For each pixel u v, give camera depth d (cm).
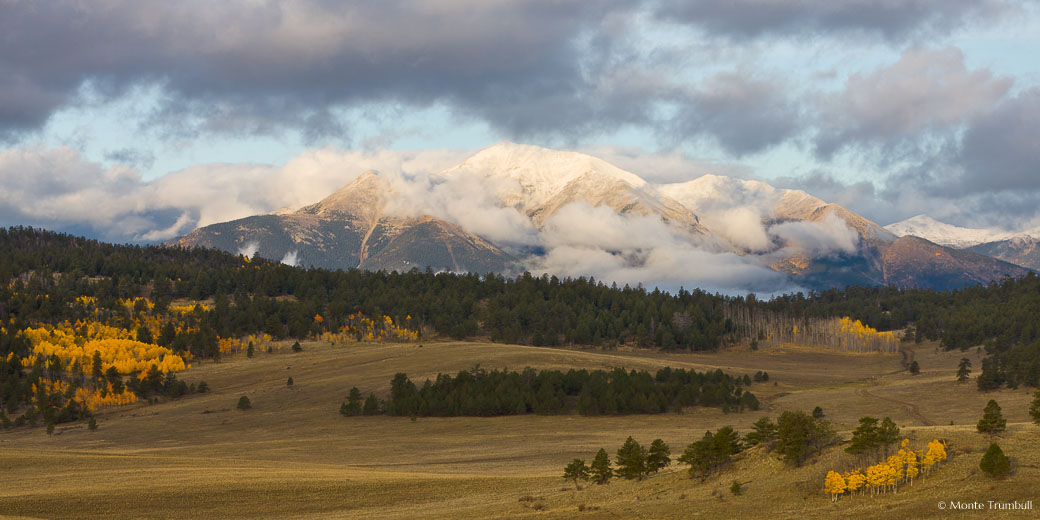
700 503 8325
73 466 12675
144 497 9975
